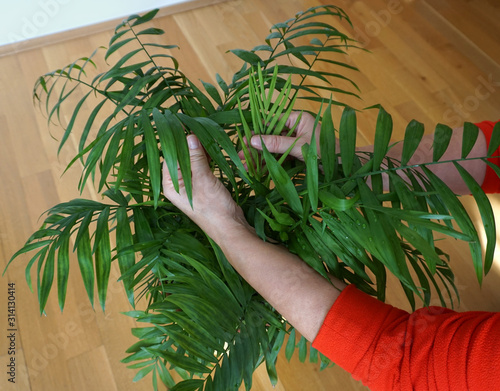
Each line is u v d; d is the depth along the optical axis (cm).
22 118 180
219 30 211
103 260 58
